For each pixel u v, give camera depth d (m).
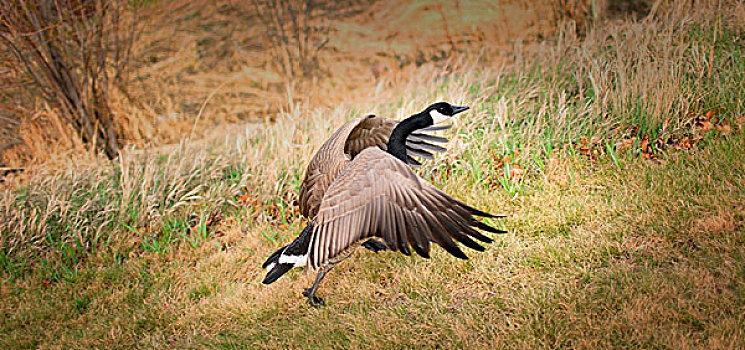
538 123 11.12
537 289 7.81
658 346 6.37
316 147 12.62
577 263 8.17
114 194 12.70
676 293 6.98
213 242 11.33
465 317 7.65
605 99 11.05
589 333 6.85
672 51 12.10
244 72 23.31
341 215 6.40
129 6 19.06
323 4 28.33
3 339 9.55
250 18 27.75
